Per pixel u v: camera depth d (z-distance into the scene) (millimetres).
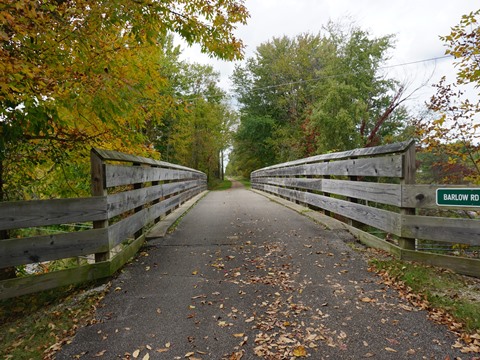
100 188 3379
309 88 24594
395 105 16094
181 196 9398
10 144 3619
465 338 2277
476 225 3133
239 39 4777
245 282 3449
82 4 3193
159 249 4625
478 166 6473
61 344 2398
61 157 4371
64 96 3217
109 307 2943
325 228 5602
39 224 2924
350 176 5281
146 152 5691
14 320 2857
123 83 3650
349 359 2131
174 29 4414
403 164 3643
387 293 3074
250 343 2355
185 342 2389
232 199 12156
